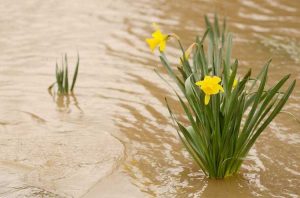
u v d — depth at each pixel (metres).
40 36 11.91
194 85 6.52
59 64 10.44
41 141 7.48
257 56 10.65
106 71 10.12
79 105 8.75
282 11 13.51
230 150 6.43
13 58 10.70
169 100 8.95
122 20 12.94
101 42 11.57
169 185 6.44
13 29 12.33
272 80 9.50
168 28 12.26
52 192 6.26
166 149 7.32
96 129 7.88
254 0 14.40
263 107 6.35
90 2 14.45
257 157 7.13
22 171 6.72
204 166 6.56
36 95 9.12
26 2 14.46
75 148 7.29
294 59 10.53
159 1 14.48
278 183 6.51
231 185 6.45
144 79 9.78
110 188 6.36
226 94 6.28
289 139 7.60
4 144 7.39
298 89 9.16
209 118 6.27
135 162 6.95
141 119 8.24
